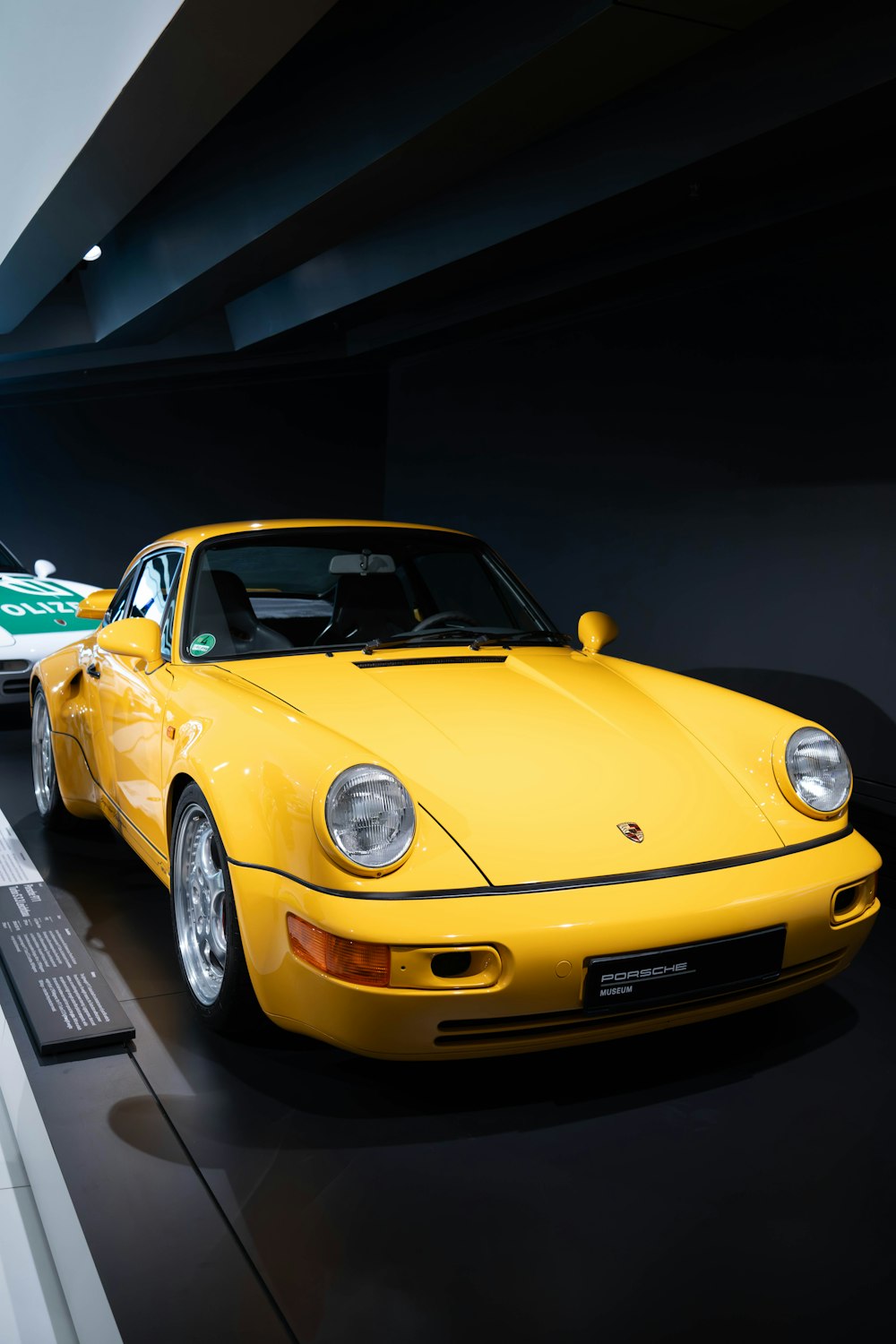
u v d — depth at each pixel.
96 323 8.75
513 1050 1.86
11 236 6.22
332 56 4.73
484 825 1.89
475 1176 1.76
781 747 2.21
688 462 6.41
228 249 6.11
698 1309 1.45
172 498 10.79
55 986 2.43
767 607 5.83
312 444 10.45
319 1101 1.99
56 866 3.40
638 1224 1.64
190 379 10.37
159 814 2.53
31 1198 1.86
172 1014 2.37
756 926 1.89
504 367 8.27
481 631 2.93
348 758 1.86
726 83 4.13
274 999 1.95
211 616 2.72
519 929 1.73
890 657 5.07
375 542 3.03
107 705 3.07
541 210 5.40
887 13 3.42
